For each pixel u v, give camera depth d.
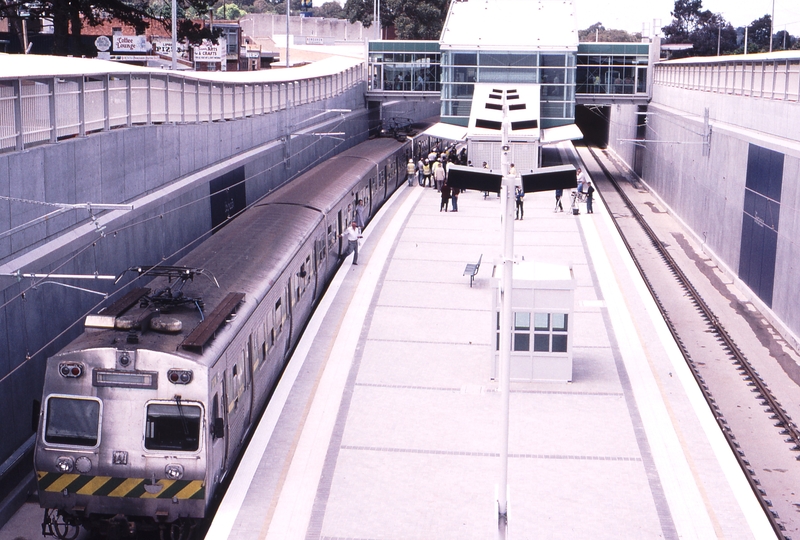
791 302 23.22
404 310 23.50
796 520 13.95
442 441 15.47
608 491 13.70
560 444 15.37
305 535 12.35
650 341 21.09
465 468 14.45
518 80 51.06
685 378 18.67
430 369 19.08
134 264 20.39
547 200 42.72
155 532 13.24
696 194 36.69
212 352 12.70
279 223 21.66
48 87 16.75
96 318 12.95
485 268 28.27
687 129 39.00
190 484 12.26
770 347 22.94
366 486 13.81
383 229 34.38
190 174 25.50
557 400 17.39
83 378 12.23
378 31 81.06
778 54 26.30
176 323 12.94
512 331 18.27
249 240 19.38
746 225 28.22
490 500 13.38
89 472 12.26
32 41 46.97
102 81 19.52
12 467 14.00
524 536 12.32
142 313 13.31
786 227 23.66
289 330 19.39
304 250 21.25
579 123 89.06
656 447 15.29
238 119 31.11
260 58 67.50
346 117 50.81
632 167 58.25
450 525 12.65
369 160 36.56
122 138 20.17
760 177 26.45
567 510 13.08
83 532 13.24
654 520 12.83
